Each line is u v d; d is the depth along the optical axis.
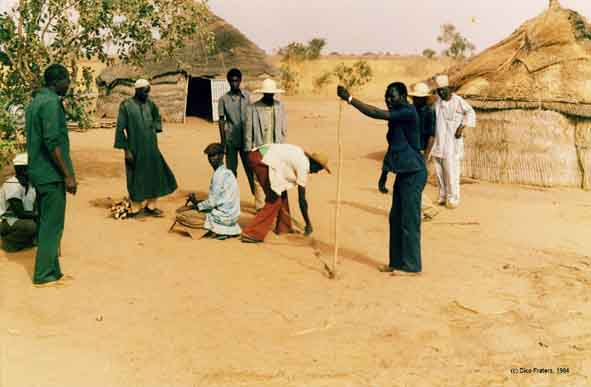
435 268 6.72
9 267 6.36
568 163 11.59
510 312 5.53
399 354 4.66
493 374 4.39
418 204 6.35
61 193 5.78
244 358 4.50
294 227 8.28
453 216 9.17
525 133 11.92
